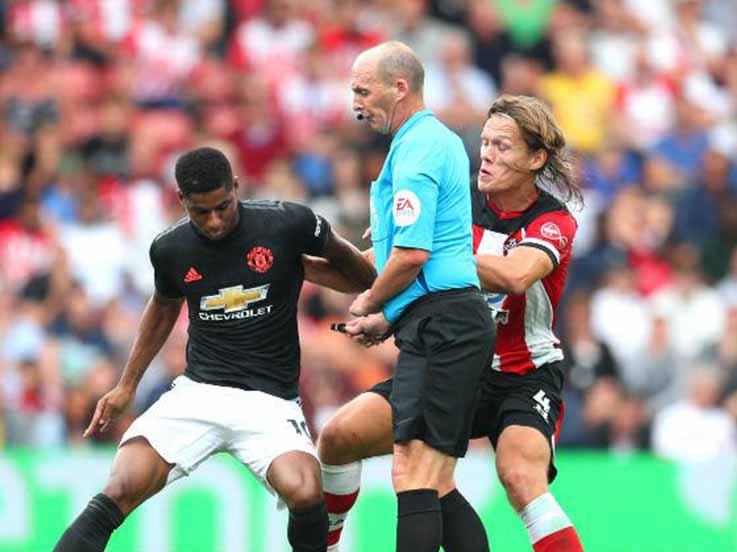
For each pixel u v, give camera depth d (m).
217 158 19.80
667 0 56.53
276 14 51.28
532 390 21.50
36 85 48.50
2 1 50.34
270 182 45.50
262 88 49.06
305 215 20.77
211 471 31.61
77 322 40.97
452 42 51.31
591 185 48.62
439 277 19.77
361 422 21.03
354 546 31.89
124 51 49.78
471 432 21.91
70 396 38.62
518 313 21.50
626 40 54.62
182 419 20.66
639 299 45.66
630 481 33.59
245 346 20.83
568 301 42.78
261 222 20.59
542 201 21.59
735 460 33.81
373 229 20.30
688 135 52.22
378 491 32.16
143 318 21.47
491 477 32.50
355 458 21.34
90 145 47.16
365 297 19.69
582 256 46.00
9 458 31.50
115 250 43.88
